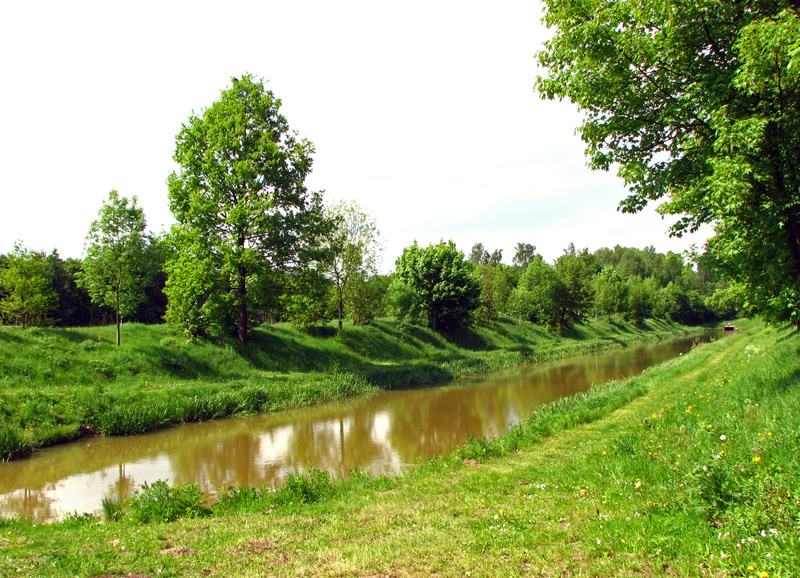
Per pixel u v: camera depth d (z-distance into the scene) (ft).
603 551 15.67
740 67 25.43
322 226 98.99
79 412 58.13
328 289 102.58
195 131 90.89
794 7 25.99
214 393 70.79
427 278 154.10
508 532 18.99
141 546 21.03
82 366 71.51
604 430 41.88
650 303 283.18
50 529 25.79
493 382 99.14
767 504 15.39
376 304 132.77
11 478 43.21
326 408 74.02
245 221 85.30
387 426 62.18
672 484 20.47
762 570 12.45
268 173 89.92
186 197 89.25
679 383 60.49
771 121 25.45
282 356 99.04
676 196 37.55
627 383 70.18
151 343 85.35
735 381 40.91
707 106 28.17
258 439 56.65
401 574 16.20
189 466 46.60
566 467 29.55
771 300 41.60
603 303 248.11
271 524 23.91
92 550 20.42
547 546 16.97
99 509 35.27
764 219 26.02
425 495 27.43
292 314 96.68
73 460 48.65
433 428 60.59
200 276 82.94
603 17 30.89
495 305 193.26
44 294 86.74
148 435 58.34
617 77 31.71
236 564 18.44
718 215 28.22
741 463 18.34
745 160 25.22
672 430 29.66
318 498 30.60
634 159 34.04
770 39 22.77
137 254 81.51
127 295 80.48
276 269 94.84
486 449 39.34
